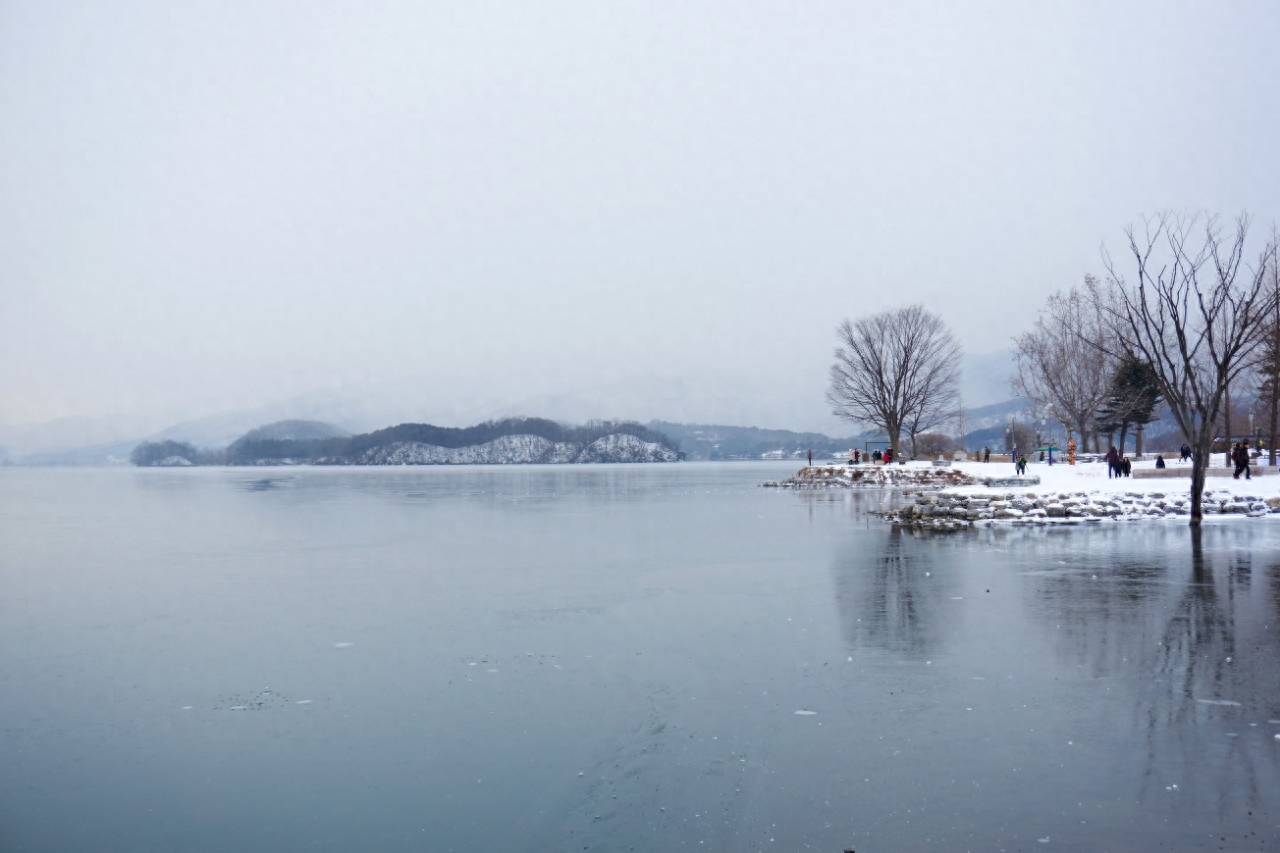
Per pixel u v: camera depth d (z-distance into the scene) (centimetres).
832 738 898
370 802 780
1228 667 1123
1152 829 694
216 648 1334
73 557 2494
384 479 10062
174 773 853
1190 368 2816
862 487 6053
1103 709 969
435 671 1183
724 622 1445
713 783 798
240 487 8075
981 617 1434
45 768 870
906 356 7862
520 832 716
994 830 696
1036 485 3959
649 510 4109
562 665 1200
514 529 3180
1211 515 3072
